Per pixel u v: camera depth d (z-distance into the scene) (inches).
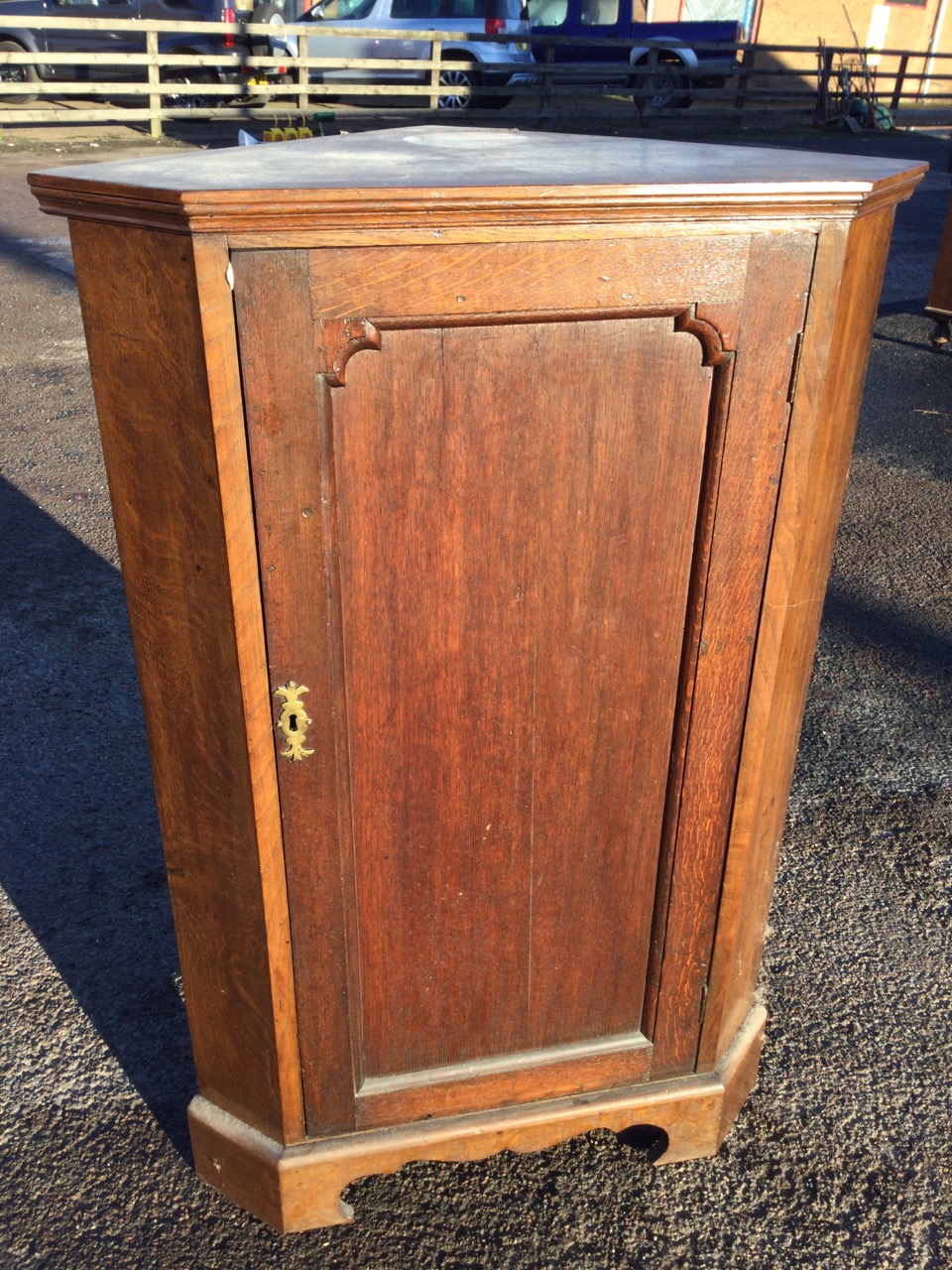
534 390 47.7
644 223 45.0
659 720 57.2
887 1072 78.0
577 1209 67.7
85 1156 70.9
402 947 59.9
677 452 50.6
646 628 54.6
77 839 100.6
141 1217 66.9
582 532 51.4
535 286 45.3
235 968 59.2
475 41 525.0
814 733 118.0
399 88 502.9
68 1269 63.8
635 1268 64.4
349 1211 66.1
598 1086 67.4
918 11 786.8
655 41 562.9
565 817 58.6
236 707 50.9
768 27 746.2
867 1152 71.8
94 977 85.4
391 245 43.1
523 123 534.0
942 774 111.8
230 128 475.5
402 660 52.2
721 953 64.6
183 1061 78.1
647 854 61.0
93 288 45.6
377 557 49.5
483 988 62.5
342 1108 63.4
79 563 151.3
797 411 50.4
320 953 57.8
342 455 47.1
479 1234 66.1
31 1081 76.3
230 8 486.6
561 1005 64.5
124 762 111.7
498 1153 70.1
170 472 47.3
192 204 40.0
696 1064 68.4
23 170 386.3
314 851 54.9
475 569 50.9
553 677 54.6
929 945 90.0
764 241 46.5
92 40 482.9
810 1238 66.1
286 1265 64.1
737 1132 73.0
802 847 101.0
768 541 53.3
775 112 631.2
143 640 52.8
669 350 48.4
